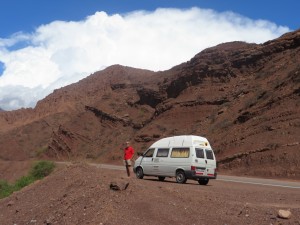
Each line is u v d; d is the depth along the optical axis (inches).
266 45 2721.5
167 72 4315.9
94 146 3602.4
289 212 370.3
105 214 367.6
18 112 6771.7
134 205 398.9
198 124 2450.8
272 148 1453.0
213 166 848.3
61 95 6471.5
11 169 2422.5
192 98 2817.4
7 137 5241.1
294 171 1274.6
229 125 1962.4
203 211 392.8
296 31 2586.1
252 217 371.6
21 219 437.7
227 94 2583.7
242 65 2780.5
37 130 5467.5
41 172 987.9
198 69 3006.9
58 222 385.7
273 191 674.8
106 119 3934.5
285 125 1558.8
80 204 410.3
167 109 2965.1
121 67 6781.5
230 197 506.9
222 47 3137.3
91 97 6294.3
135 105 3912.4
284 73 2089.1
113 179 482.0
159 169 871.7
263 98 1942.7
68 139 3821.4
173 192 465.7
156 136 2721.5
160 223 356.2
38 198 494.3
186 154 832.9
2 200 548.1
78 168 574.2
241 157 1525.6
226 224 351.9
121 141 3380.9
